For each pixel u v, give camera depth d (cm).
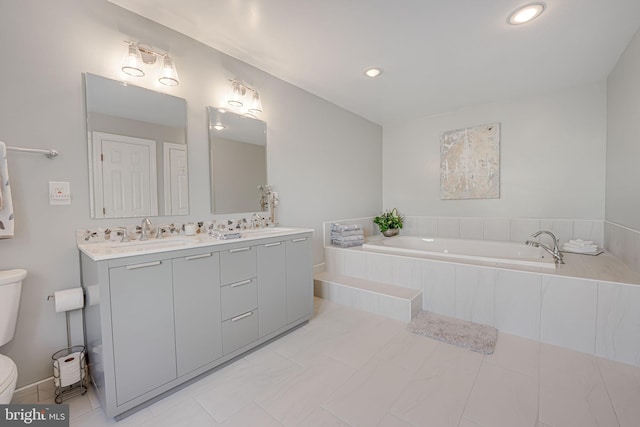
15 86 143
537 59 238
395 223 400
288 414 138
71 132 159
